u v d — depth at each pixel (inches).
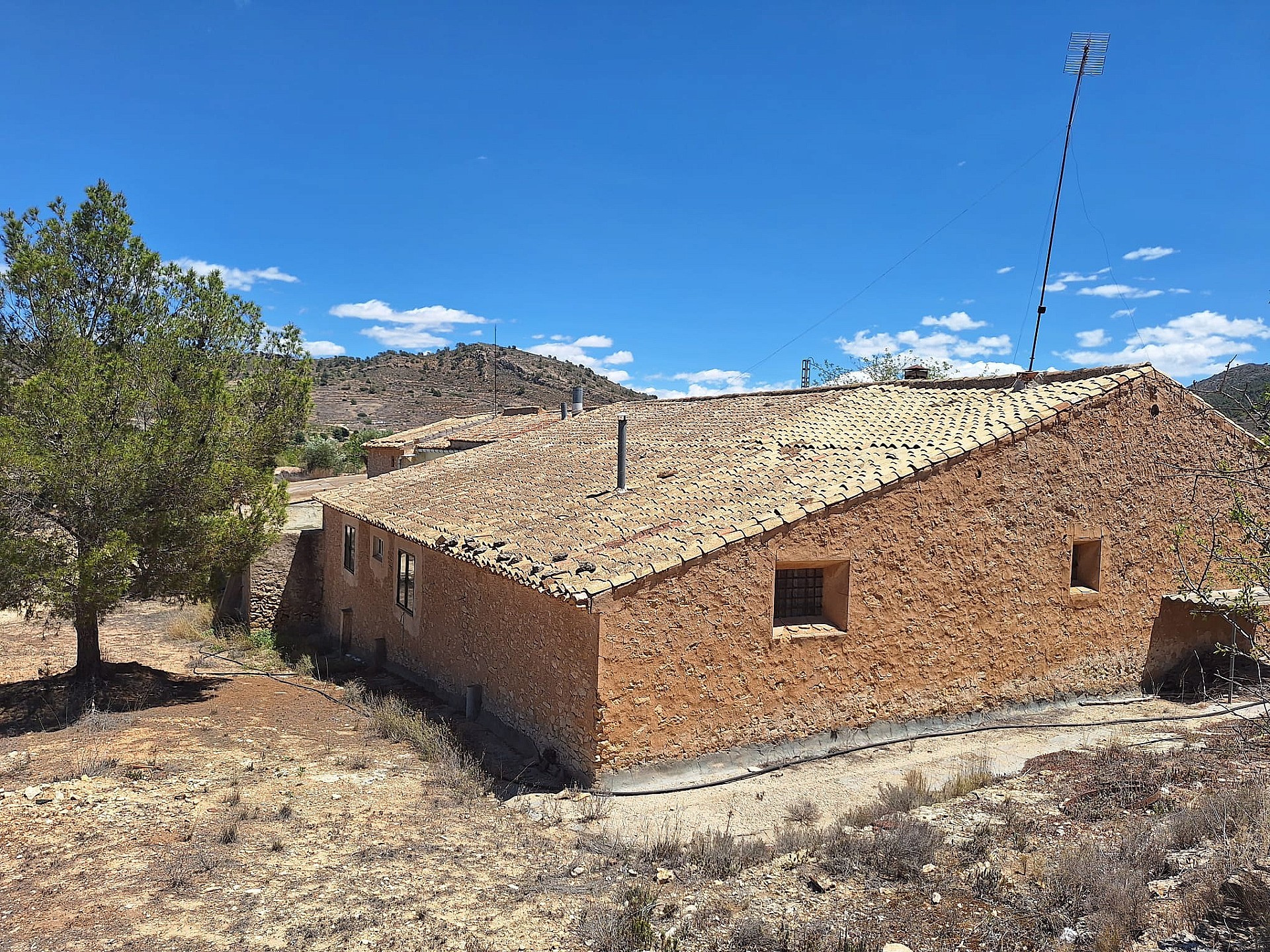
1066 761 366.3
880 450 462.0
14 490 427.5
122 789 325.7
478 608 470.0
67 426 431.8
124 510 450.6
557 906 233.1
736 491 438.3
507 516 497.4
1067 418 463.8
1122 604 486.3
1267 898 198.8
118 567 442.9
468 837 290.7
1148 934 198.2
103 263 481.4
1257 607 285.9
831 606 410.6
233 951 205.9
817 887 239.1
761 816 322.0
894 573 415.5
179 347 481.1
